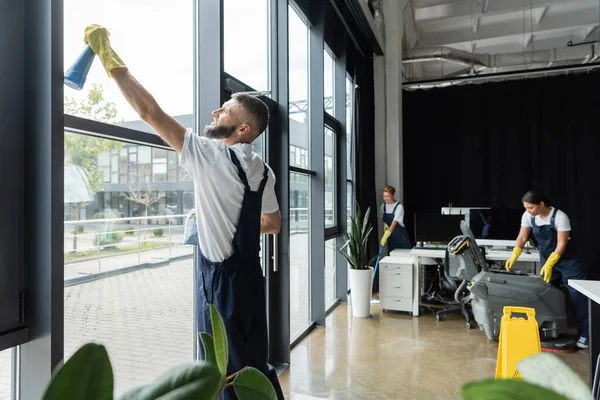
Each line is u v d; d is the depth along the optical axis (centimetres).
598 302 206
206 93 216
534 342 236
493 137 612
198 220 136
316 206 392
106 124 151
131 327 177
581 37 666
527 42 696
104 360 35
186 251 209
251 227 140
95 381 34
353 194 514
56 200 120
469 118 623
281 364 299
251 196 140
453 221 475
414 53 598
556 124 583
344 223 476
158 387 37
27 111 120
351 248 430
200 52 217
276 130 301
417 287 426
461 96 628
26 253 119
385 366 296
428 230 480
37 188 119
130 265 174
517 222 489
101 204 157
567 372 36
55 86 120
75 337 150
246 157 142
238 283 133
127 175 170
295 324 369
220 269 133
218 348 53
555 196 582
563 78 581
